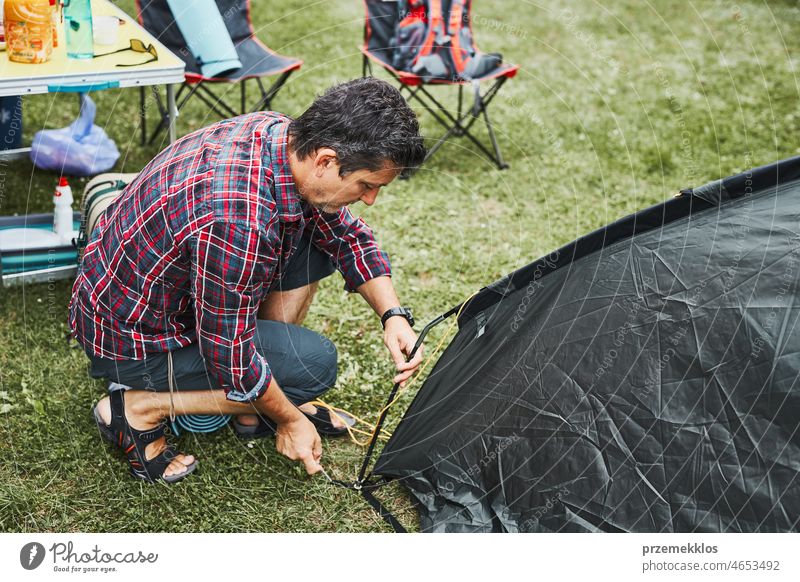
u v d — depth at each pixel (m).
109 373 1.95
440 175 3.71
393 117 1.55
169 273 1.75
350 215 2.10
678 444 1.74
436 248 3.18
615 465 1.80
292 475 2.14
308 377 2.08
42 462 2.12
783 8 6.23
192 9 3.50
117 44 2.78
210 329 1.73
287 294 2.20
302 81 4.46
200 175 1.64
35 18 2.48
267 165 1.65
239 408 2.07
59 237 2.75
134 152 3.70
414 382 2.50
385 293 2.10
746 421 1.68
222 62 3.47
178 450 2.18
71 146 3.32
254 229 1.62
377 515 2.05
